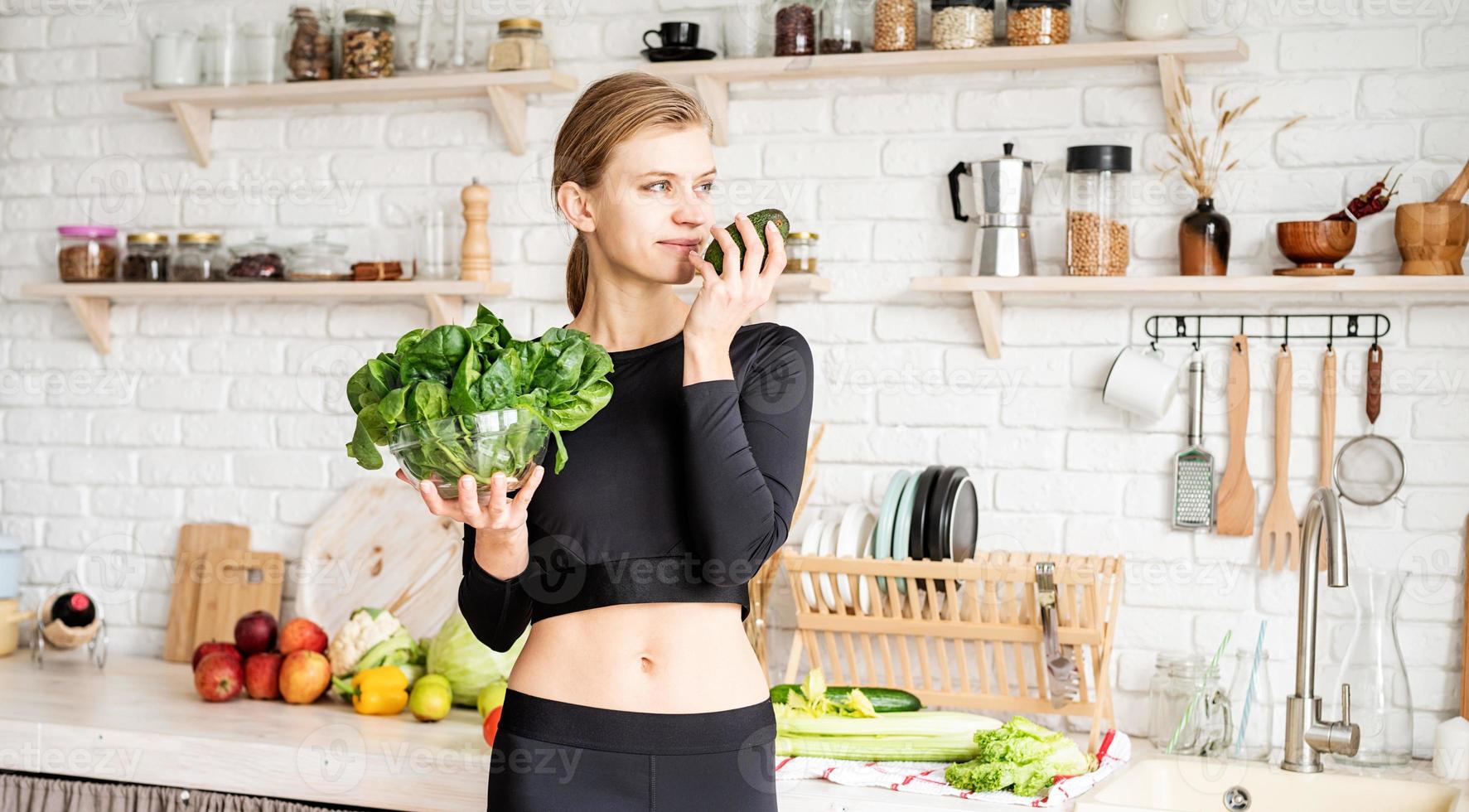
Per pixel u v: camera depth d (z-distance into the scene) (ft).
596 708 4.71
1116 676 8.00
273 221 9.46
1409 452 7.51
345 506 9.27
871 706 7.02
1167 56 7.50
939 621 7.47
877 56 7.91
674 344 4.87
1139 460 7.96
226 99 9.15
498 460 4.25
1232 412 7.76
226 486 9.59
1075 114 8.00
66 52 9.83
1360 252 7.57
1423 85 7.48
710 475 4.40
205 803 7.23
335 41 9.16
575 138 4.83
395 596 9.11
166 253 9.35
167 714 7.75
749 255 4.45
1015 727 6.58
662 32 8.28
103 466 9.81
